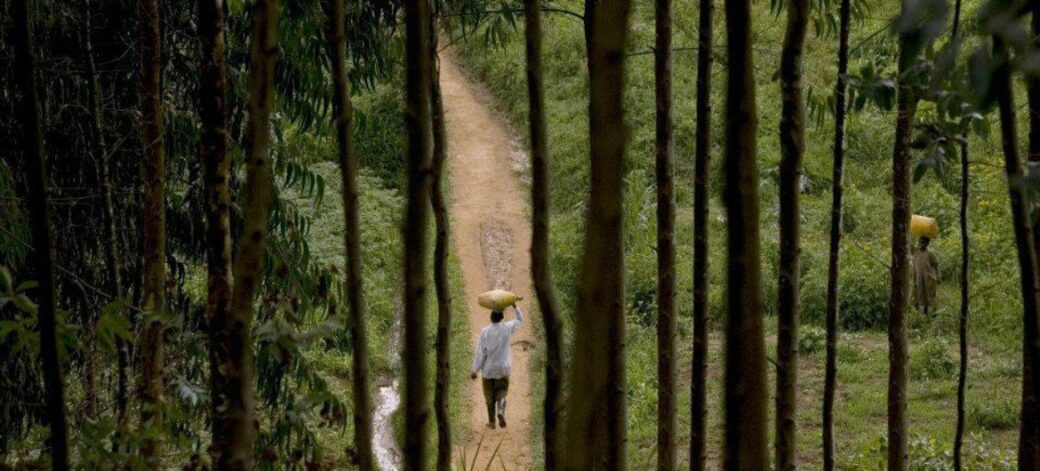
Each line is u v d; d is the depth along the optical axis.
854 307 14.33
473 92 24.41
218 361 3.38
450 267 17.06
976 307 13.90
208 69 3.60
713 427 10.93
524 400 12.64
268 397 5.94
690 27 23.67
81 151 6.10
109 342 3.10
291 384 8.61
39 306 2.58
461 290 16.22
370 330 14.82
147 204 4.80
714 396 11.84
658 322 5.07
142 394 4.27
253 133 2.54
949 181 17.19
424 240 2.26
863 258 15.20
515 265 17.34
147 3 4.79
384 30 6.59
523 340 14.26
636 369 13.06
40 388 5.93
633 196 18.00
